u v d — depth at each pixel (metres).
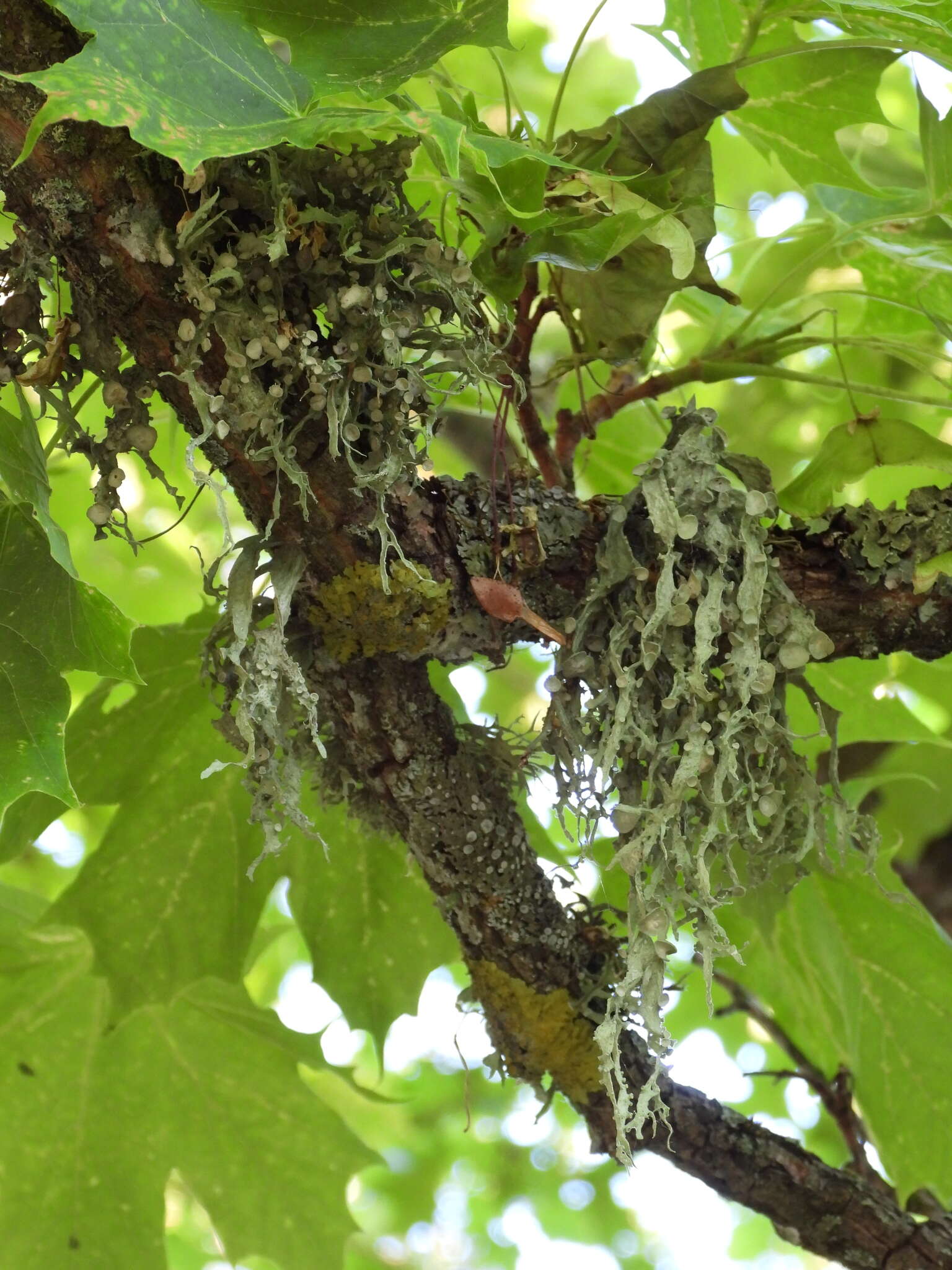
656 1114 1.13
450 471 1.56
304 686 1.08
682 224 1.11
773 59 1.16
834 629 1.13
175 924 1.21
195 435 1.09
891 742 1.27
